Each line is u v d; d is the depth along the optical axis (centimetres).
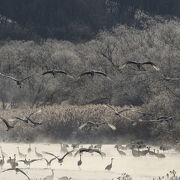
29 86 9100
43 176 3191
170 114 5316
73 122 5616
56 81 9181
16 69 10494
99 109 5712
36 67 10638
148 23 11900
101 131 5531
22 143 5469
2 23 17825
